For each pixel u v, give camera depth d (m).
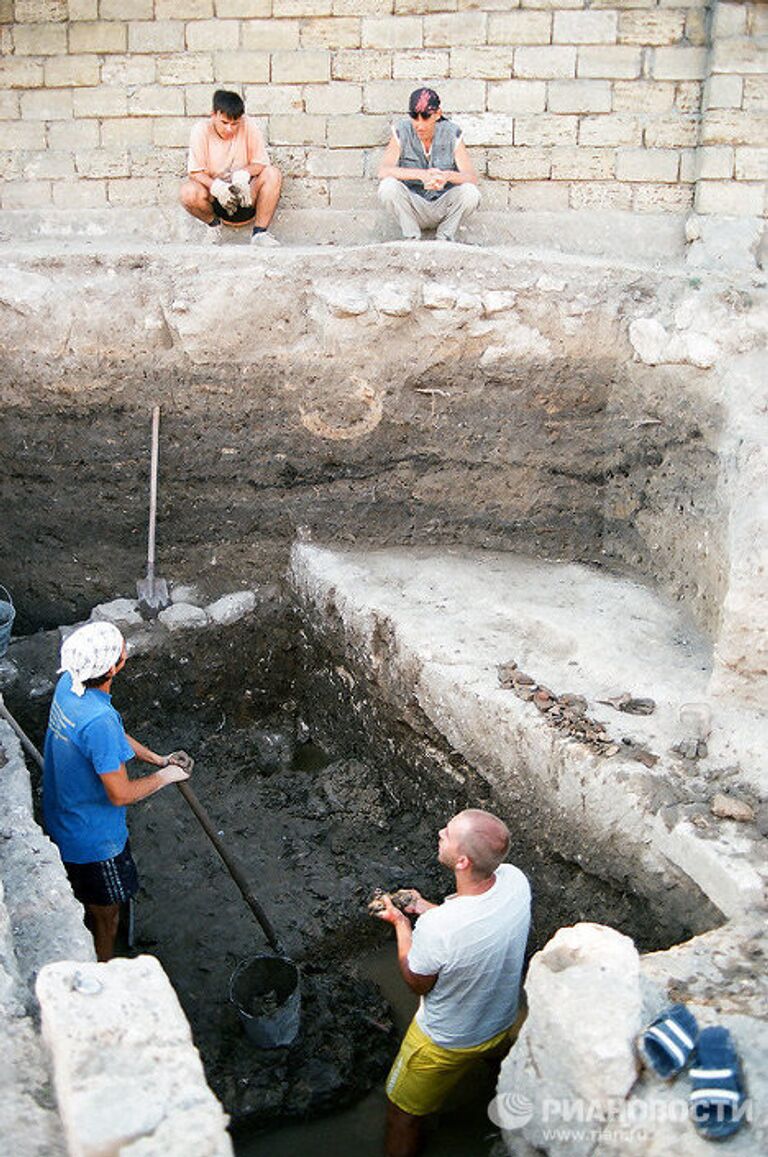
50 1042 2.96
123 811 4.58
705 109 6.55
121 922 5.13
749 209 6.62
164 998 3.02
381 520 6.61
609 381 6.21
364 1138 4.32
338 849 5.60
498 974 3.79
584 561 6.44
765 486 4.93
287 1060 4.49
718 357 5.62
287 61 6.85
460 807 5.39
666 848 4.27
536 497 6.46
